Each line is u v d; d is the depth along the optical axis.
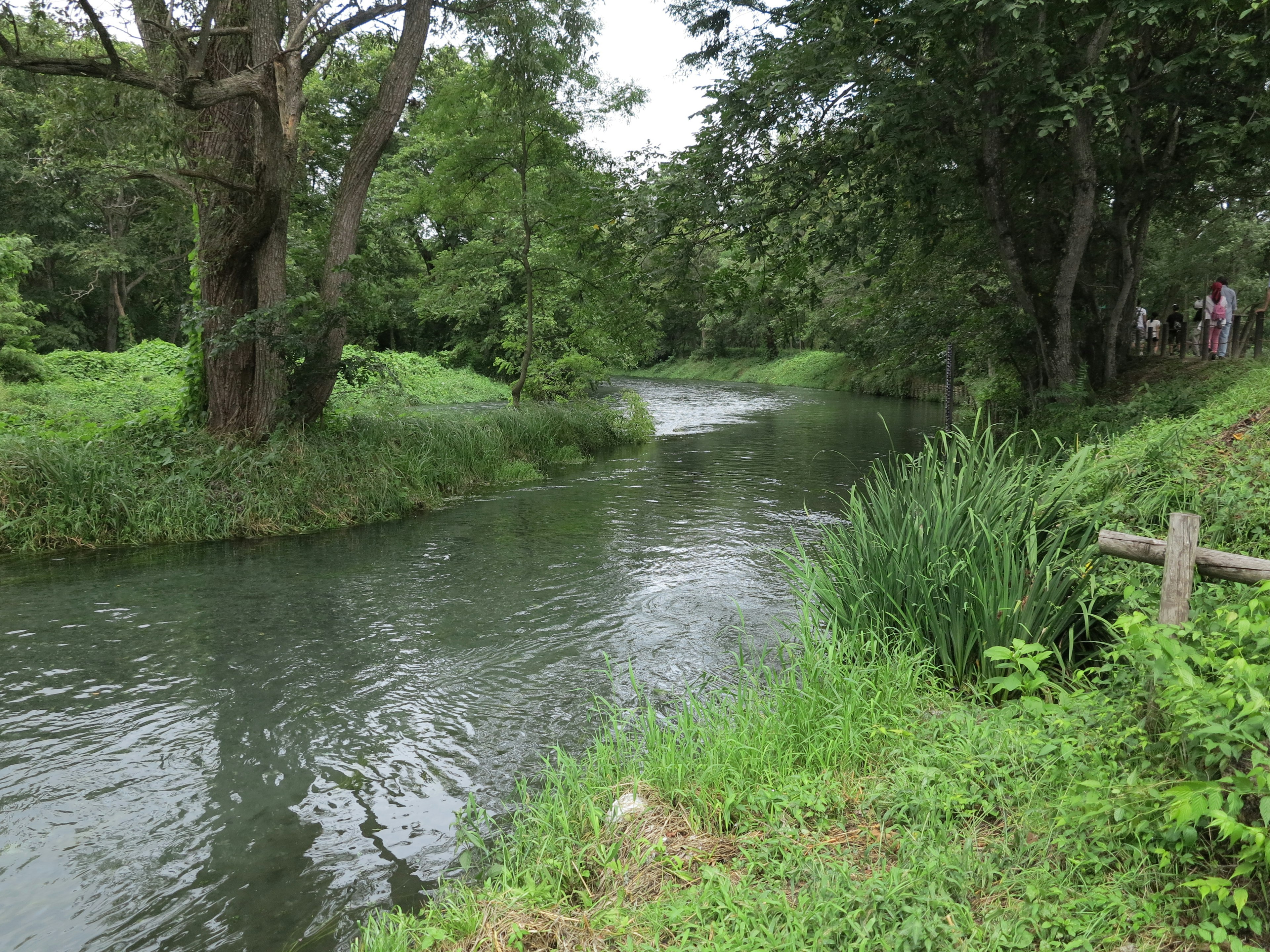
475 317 36.12
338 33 12.66
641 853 3.45
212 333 12.95
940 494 5.78
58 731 5.52
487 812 4.43
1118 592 4.94
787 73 12.31
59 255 38.31
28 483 10.80
